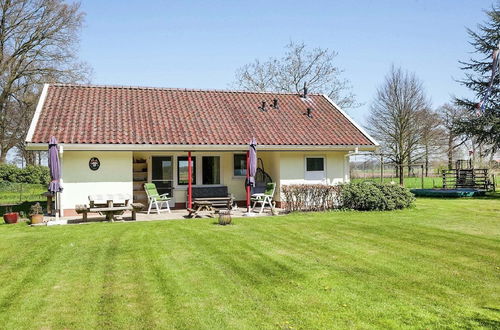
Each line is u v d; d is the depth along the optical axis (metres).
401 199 18.67
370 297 7.17
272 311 6.57
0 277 8.37
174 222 15.43
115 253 10.33
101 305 6.84
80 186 17.55
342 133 20.77
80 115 18.84
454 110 45.06
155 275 8.45
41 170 40.78
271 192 18.08
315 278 8.23
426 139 41.81
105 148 16.95
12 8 31.39
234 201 20.69
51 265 9.23
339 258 9.78
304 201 18.06
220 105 22.09
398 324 6.08
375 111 41.84
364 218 15.77
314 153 20.41
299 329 5.93
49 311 6.59
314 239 11.92
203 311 6.57
